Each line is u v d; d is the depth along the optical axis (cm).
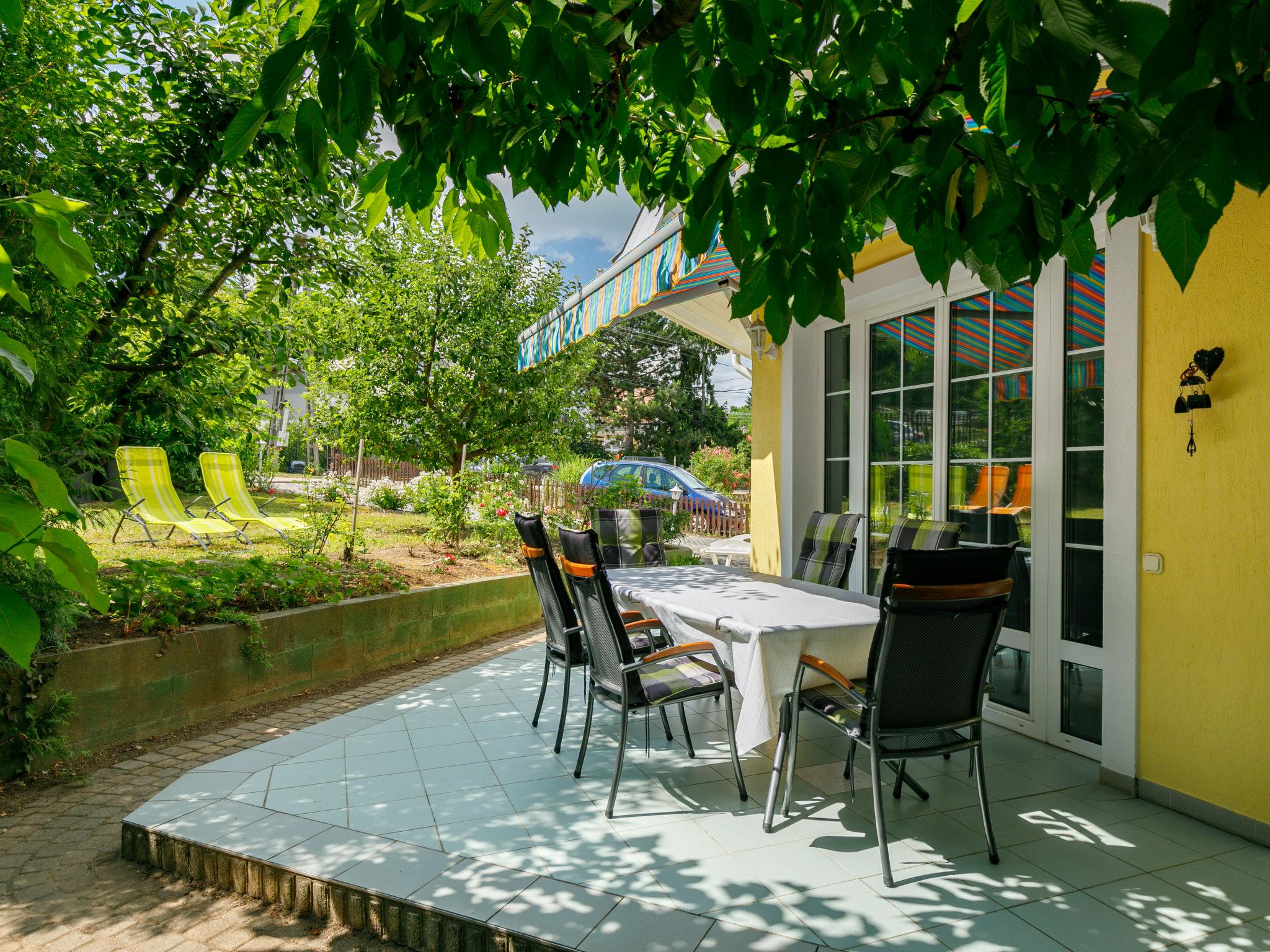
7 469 396
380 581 686
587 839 325
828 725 495
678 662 426
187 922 286
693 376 3725
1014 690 479
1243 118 133
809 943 252
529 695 551
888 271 572
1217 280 339
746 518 1327
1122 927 262
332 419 1286
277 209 649
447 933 265
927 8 148
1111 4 140
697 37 195
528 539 465
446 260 1241
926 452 554
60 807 377
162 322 610
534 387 1305
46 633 413
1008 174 176
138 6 573
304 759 418
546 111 239
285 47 175
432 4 178
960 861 308
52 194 107
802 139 200
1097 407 421
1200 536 346
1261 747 322
